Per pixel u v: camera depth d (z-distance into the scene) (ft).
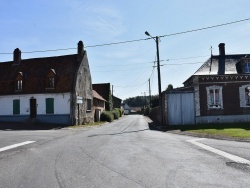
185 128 76.54
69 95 102.42
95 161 29.14
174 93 91.20
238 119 89.61
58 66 111.14
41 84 106.32
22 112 106.11
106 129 81.66
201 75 90.63
